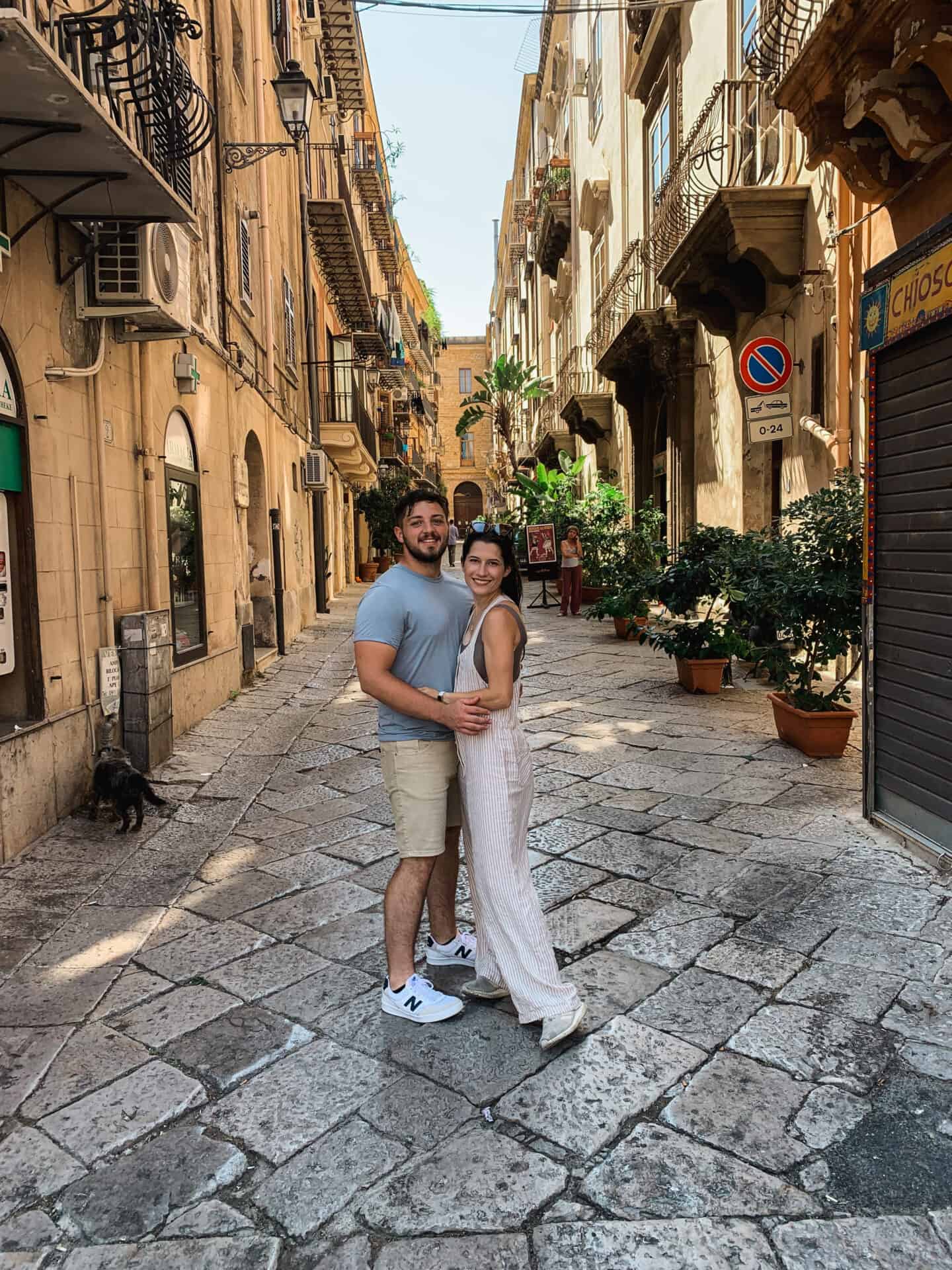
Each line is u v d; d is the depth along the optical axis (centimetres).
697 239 916
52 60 342
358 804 529
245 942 350
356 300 2147
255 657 1016
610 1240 198
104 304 526
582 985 308
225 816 510
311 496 1680
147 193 477
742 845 435
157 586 655
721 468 1141
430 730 287
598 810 496
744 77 961
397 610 282
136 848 459
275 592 1180
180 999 307
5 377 445
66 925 368
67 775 505
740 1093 248
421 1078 258
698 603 840
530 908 276
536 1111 242
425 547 291
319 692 921
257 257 1168
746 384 822
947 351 392
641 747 627
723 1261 192
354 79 2050
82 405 538
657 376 1424
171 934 359
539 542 1689
